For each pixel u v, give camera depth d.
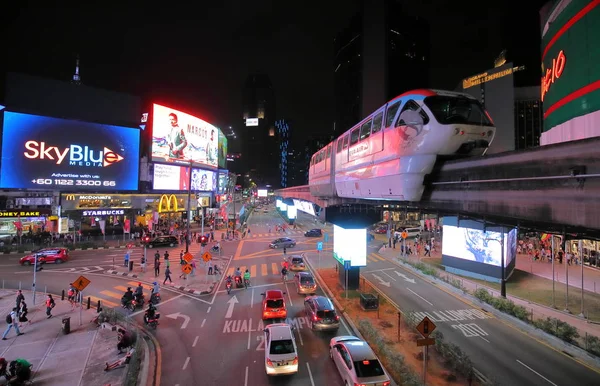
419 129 13.06
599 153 6.94
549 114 29.69
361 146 19.41
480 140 12.92
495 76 94.56
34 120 43.22
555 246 38.03
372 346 15.95
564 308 21.45
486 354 15.41
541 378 13.41
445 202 12.34
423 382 12.34
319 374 13.78
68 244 40.88
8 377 12.55
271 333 14.48
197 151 69.31
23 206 42.66
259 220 85.56
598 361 14.50
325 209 25.22
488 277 28.11
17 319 18.81
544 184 8.20
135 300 21.62
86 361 14.54
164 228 56.62
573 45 24.97
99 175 48.69
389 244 45.03
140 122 53.72
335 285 26.67
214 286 26.62
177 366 14.37
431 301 23.02
